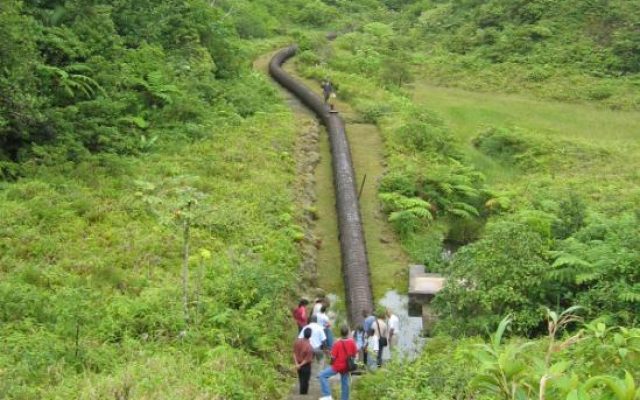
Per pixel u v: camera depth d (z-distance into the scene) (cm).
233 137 2355
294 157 2422
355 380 1188
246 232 1666
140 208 1642
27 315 1093
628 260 1237
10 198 1570
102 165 1844
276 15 6169
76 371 956
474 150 2969
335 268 1798
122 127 2112
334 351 1049
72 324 1066
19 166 1705
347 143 2586
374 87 3619
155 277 1352
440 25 5562
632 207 2070
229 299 1297
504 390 548
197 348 1088
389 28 5828
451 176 2316
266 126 2616
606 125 3441
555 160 2812
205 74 2777
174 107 2336
